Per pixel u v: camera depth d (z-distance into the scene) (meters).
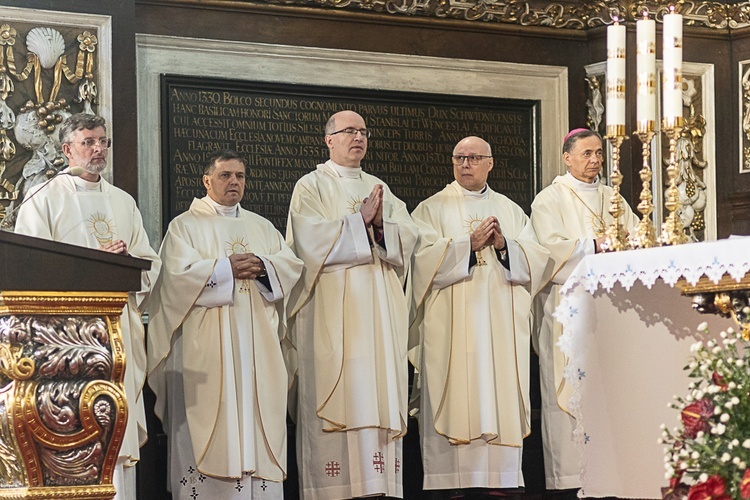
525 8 10.36
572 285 6.52
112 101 8.39
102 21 8.40
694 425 4.55
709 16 10.74
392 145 9.91
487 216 8.73
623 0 10.34
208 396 7.69
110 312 5.27
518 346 8.41
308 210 8.21
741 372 4.61
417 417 8.77
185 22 9.26
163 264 7.93
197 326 7.77
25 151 8.27
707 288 5.89
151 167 9.09
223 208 8.19
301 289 8.14
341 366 7.99
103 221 7.59
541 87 10.48
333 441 8.03
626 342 6.59
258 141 9.45
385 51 9.93
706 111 10.73
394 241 8.10
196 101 9.25
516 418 8.33
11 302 5.05
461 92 10.20
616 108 6.24
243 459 7.68
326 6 9.69
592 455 6.58
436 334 8.40
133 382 7.50
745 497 4.11
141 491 8.38
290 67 9.58
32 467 5.06
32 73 8.27
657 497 6.50
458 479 8.30
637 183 10.31
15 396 5.03
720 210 10.76
